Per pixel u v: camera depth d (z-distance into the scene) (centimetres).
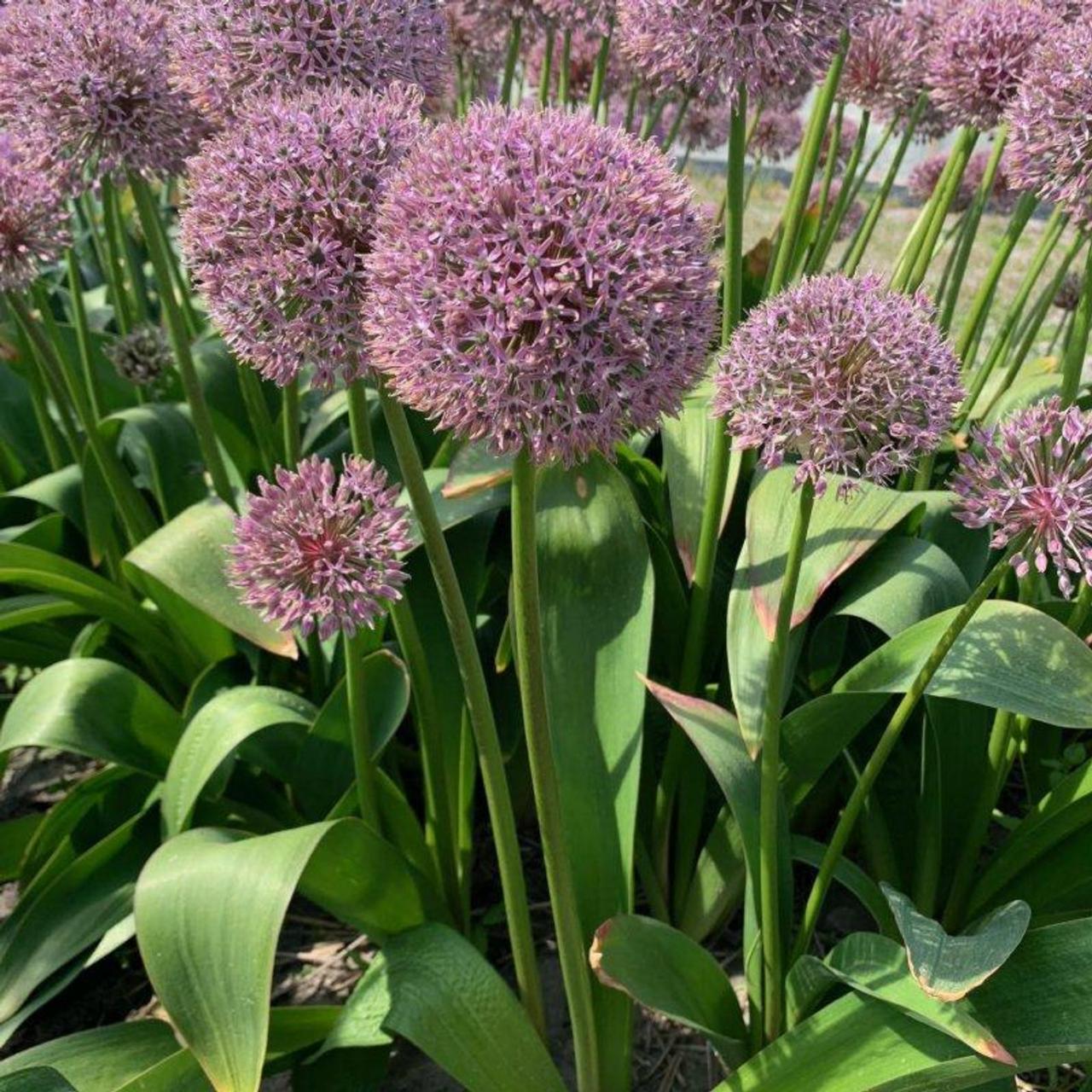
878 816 284
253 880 189
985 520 172
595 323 149
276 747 284
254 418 364
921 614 240
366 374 193
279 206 179
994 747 250
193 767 245
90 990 295
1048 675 198
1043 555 168
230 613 275
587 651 246
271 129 187
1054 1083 256
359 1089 245
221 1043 179
